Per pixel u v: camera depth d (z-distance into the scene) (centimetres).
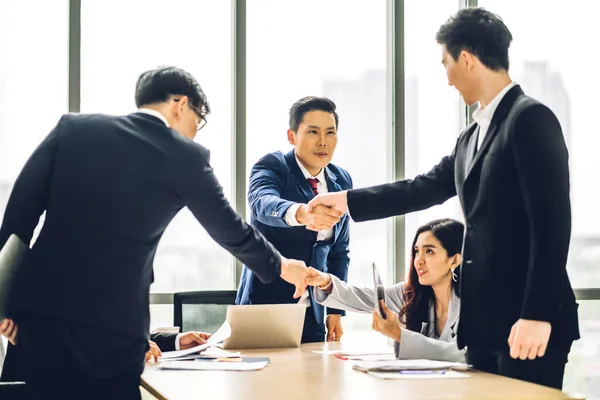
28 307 196
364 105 515
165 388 204
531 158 216
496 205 225
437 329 310
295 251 337
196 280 484
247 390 199
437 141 521
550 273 211
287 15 502
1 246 200
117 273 199
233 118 494
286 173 347
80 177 200
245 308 299
